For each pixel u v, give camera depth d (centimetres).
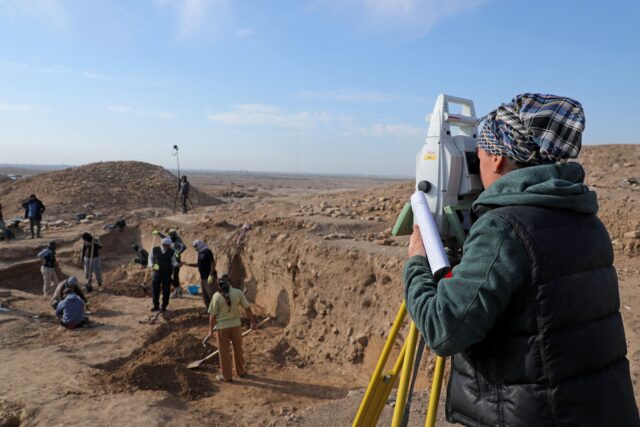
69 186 2994
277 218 1473
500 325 154
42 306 1166
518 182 159
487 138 173
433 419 180
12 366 776
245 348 977
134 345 926
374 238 1160
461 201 211
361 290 930
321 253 1061
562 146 158
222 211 2228
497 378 156
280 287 1177
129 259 1856
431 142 212
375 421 242
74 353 870
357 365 871
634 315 655
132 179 3294
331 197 2145
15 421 595
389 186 2167
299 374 868
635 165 1764
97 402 633
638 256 965
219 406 693
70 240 1947
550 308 144
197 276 1500
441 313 151
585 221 162
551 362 144
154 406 628
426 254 179
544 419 145
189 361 876
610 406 148
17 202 2794
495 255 148
